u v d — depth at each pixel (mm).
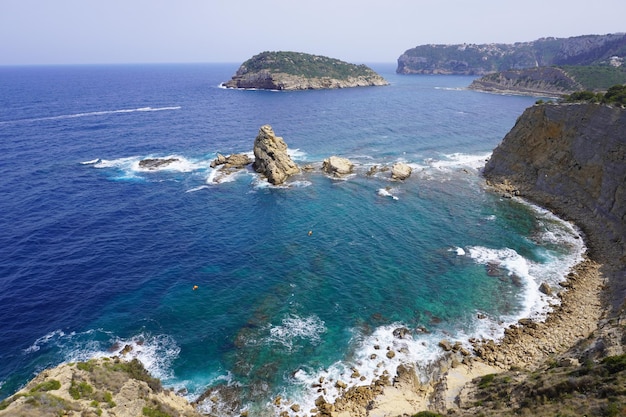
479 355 34031
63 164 82375
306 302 41250
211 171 81438
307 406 29625
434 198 67875
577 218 56719
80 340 35375
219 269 46969
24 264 46188
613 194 52781
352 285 44125
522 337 35750
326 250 51375
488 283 44125
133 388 23281
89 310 39281
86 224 56562
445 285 44031
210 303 40875
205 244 52562
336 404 29703
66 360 33062
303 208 64375
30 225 55344
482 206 64125
